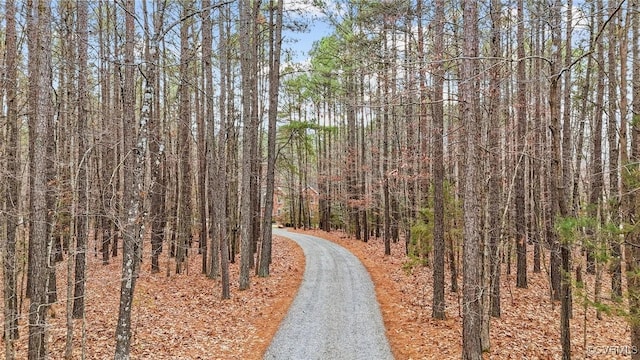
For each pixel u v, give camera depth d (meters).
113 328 12.41
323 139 44.56
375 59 11.27
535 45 17.50
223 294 15.69
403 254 25.14
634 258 7.64
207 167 22.12
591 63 17.28
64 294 15.93
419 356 10.52
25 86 12.69
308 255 26.19
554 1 10.01
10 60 10.14
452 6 13.02
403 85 10.77
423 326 12.77
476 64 10.40
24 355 10.71
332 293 16.72
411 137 19.30
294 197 50.25
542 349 11.34
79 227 12.98
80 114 11.30
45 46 8.34
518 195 17.58
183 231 20.28
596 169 16.30
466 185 9.49
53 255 11.62
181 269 20.67
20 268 13.78
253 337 11.98
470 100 9.33
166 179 23.70
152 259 20.05
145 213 9.49
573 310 15.16
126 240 8.97
